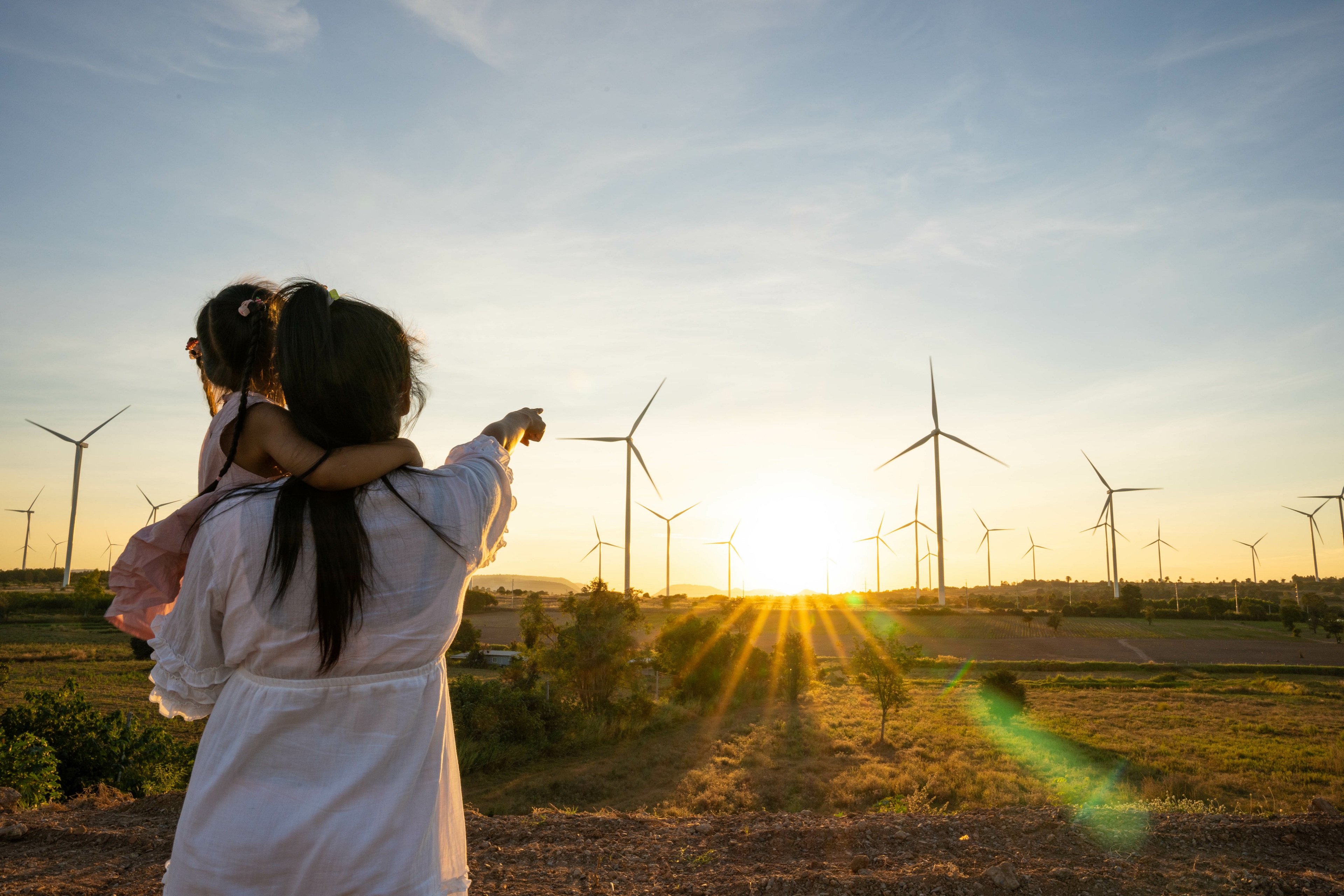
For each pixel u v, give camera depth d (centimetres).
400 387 141
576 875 483
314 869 116
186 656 124
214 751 122
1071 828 576
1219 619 13150
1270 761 2803
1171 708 4344
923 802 1775
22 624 8244
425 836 127
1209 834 561
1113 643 9400
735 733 3459
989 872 469
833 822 609
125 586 130
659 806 2142
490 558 141
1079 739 3288
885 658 3241
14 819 637
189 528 129
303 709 119
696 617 4681
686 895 448
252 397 128
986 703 4012
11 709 1415
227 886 116
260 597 116
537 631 3772
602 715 3422
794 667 4597
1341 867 512
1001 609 13988
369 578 118
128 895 450
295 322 126
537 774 2653
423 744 129
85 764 1391
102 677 4678
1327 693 5038
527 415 172
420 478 128
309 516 117
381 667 123
